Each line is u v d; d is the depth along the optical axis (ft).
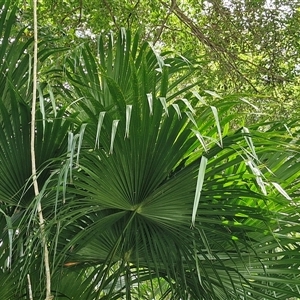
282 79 17.94
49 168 6.76
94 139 6.05
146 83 5.86
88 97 5.85
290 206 6.31
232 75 17.54
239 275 6.30
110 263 6.71
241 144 5.88
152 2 16.52
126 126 5.26
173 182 5.92
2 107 6.47
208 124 6.10
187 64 7.86
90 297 7.58
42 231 5.98
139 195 6.09
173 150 5.86
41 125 6.58
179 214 6.11
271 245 6.46
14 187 6.75
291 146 5.75
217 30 18.13
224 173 6.64
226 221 5.94
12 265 6.79
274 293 7.14
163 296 7.61
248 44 18.20
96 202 6.26
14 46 7.59
